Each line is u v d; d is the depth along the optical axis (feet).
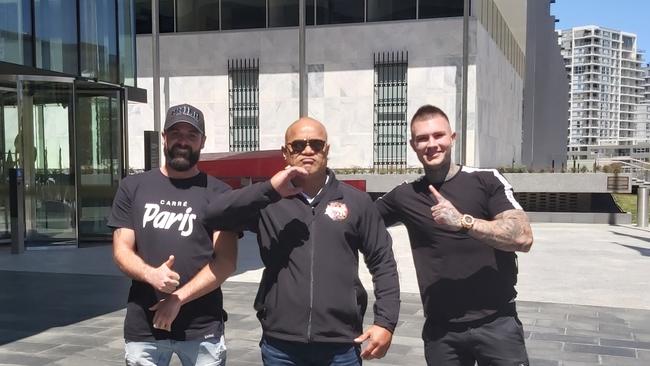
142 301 8.80
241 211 8.20
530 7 119.96
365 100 64.80
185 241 8.73
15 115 38.14
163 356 8.93
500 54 78.33
